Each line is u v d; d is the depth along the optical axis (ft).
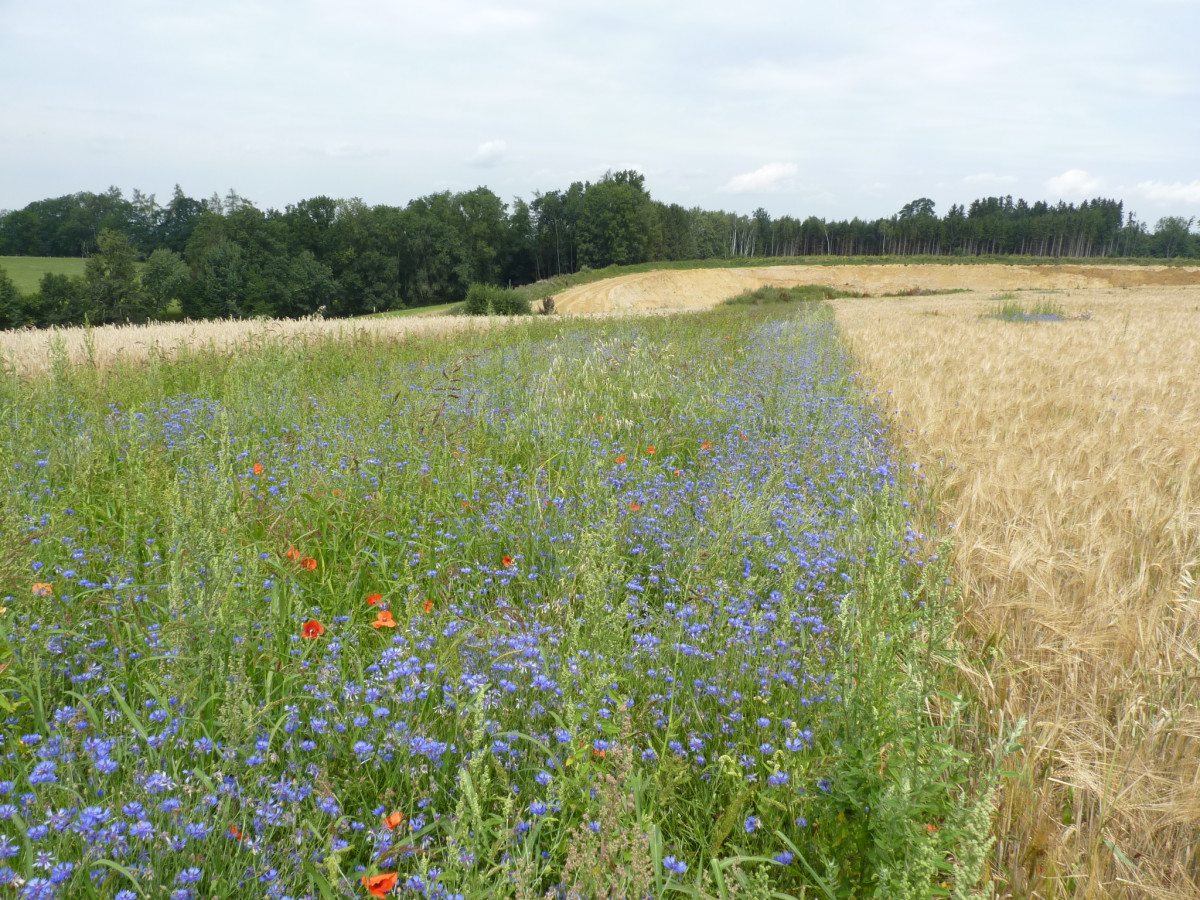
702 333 59.36
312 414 26.40
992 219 535.19
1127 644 11.45
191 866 6.72
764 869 6.71
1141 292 224.94
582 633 11.13
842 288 313.73
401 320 76.84
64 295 237.45
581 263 386.73
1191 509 16.81
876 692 8.34
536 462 21.85
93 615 11.23
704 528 15.40
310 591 12.62
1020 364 44.47
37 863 6.20
